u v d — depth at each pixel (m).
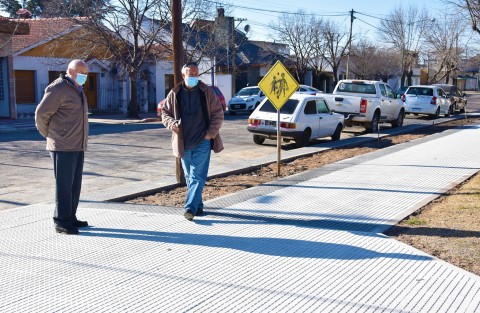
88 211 7.01
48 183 9.59
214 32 31.73
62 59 29.33
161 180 9.28
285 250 5.38
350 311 3.94
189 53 30.23
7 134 18.28
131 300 4.16
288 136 14.38
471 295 4.22
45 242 5.67
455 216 6.63
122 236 5.88
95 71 31.73
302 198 7.79
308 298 4.19
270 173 10.50
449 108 28.33
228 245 5.55
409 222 6.46
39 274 4.73
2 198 8.34
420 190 8.26
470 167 10.38
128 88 32.12
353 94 19.55
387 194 8.01
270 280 4.57
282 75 9.91
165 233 5.99
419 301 4.11
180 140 6.25
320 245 5.54
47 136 5.88
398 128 20.61
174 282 4.54
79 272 4.78
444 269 4.80
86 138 6.02
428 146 13.93
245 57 41.94
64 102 5.75
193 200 6.46
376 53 51.25
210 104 6.32
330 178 9.39
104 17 25.61
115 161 12.16
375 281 4.53
